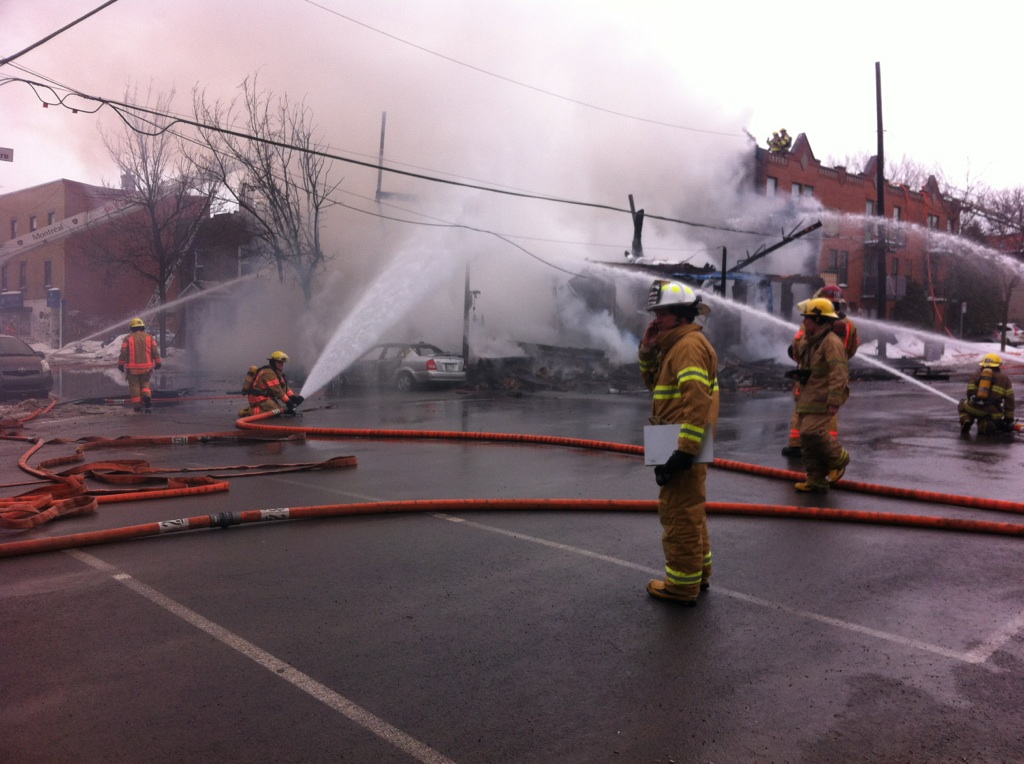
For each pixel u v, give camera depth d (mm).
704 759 2631
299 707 2957
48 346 36500
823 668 3352
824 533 5641
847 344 8234
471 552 5082
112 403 15539
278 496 6777
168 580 4453
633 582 4500
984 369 10891
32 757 2594
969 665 3398
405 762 2592
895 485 7391
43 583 4387
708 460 3961
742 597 4254
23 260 40000
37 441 10133
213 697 3029
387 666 3328
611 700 3045
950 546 5301
